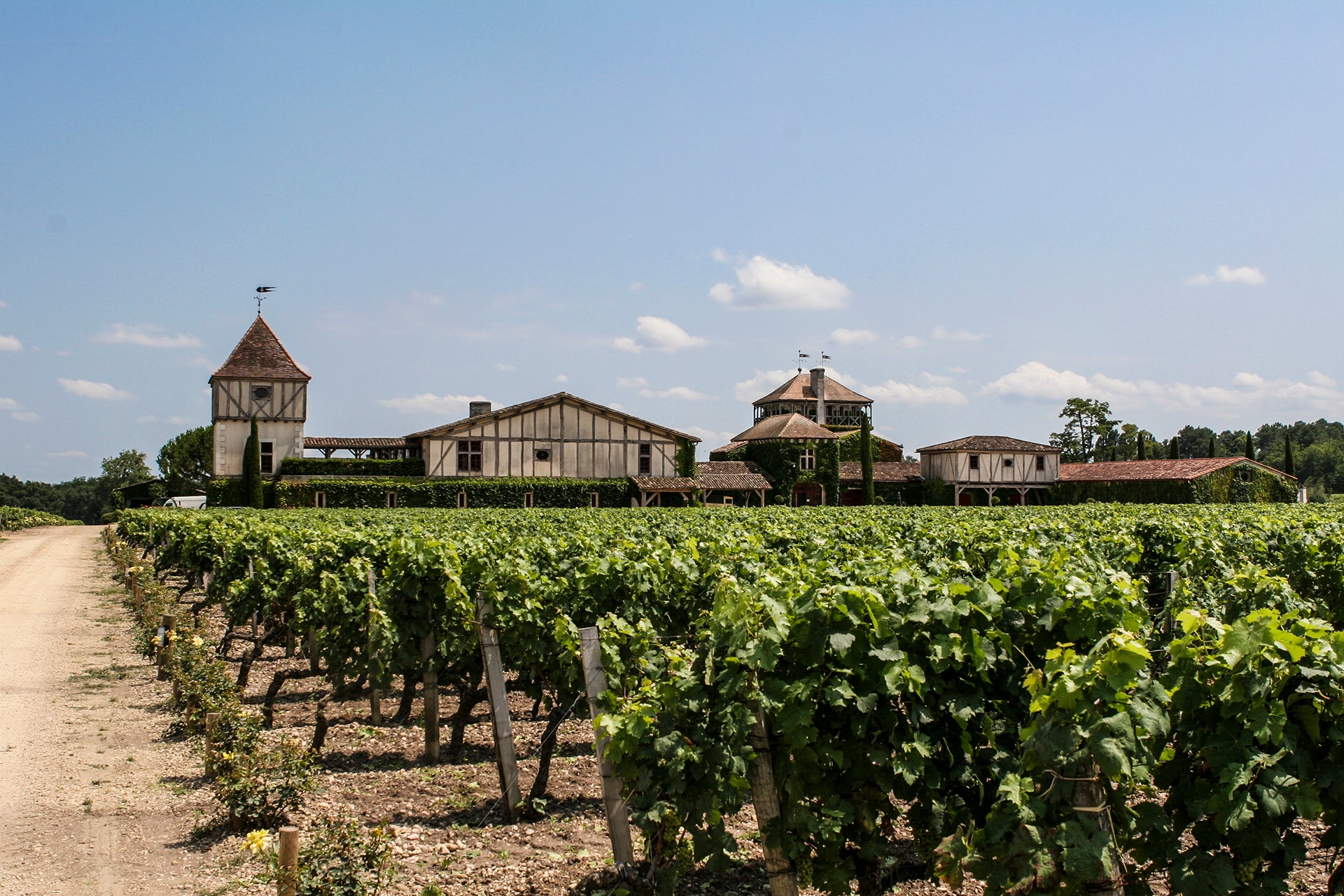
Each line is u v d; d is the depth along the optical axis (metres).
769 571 7.15
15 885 5.90
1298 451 115.88
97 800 7.54
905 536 15.45
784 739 4.80
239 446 48.00
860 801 4.91
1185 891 4.21
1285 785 4.07
